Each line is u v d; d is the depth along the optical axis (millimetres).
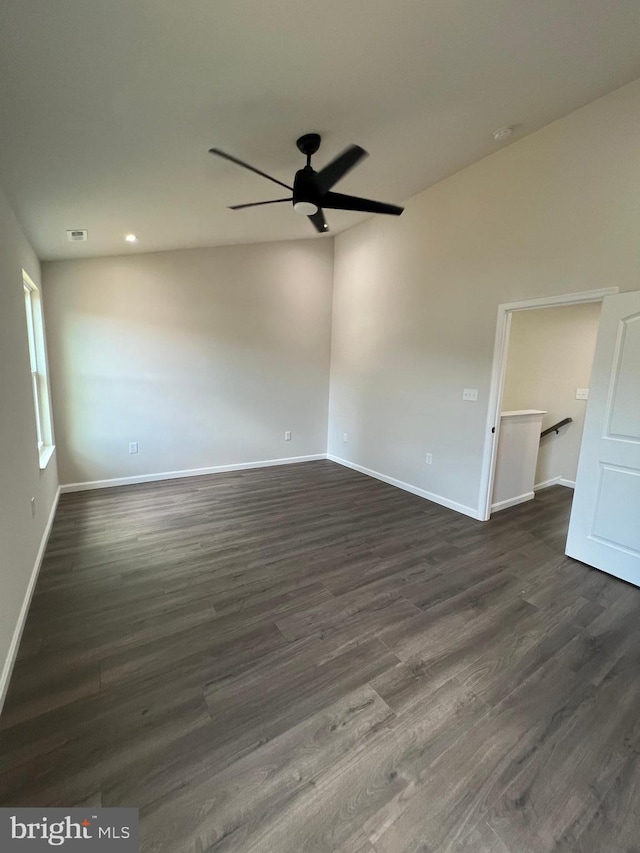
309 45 1644
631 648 1973
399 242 4309
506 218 3199
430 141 2893
